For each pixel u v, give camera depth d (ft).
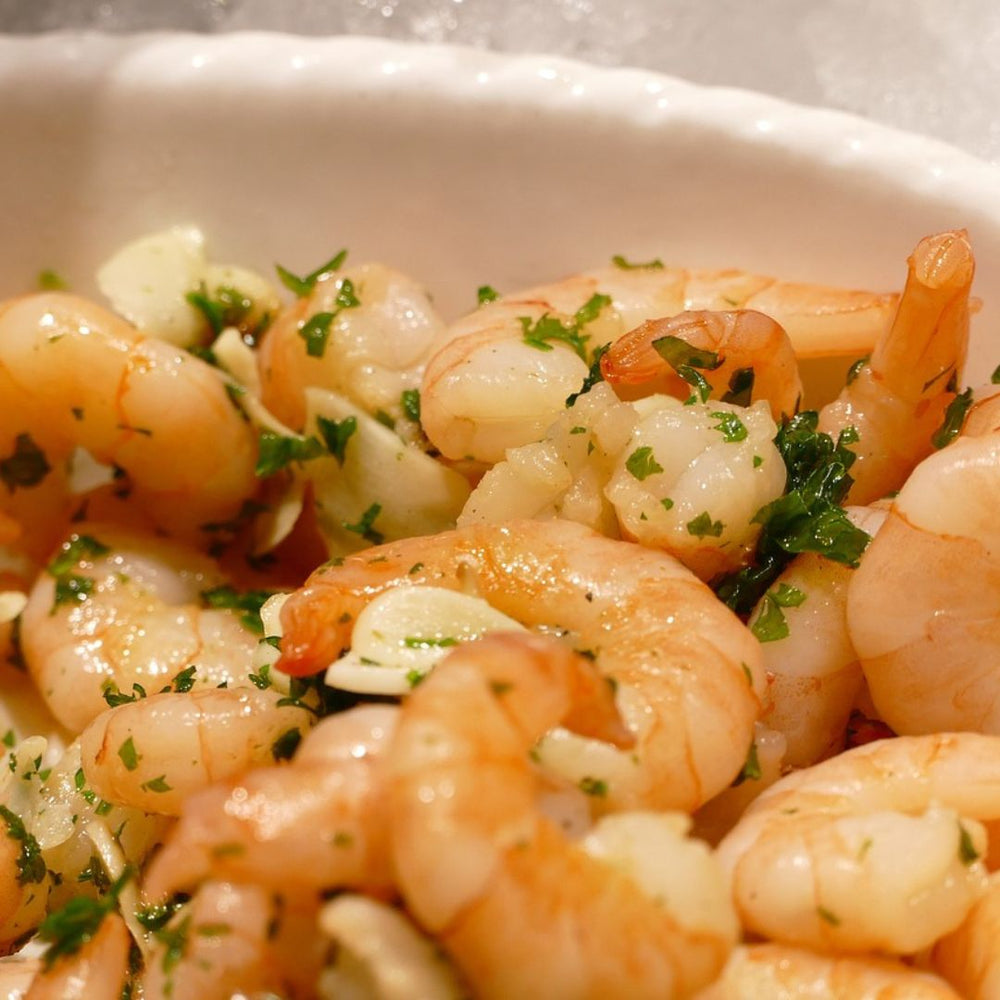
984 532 0.85
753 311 0.90
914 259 0.89
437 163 1.01
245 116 1.02
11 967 0.86
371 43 1.01
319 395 0.98
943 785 0.82
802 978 0.79
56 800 0.91
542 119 1.00
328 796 0.75
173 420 0.97
